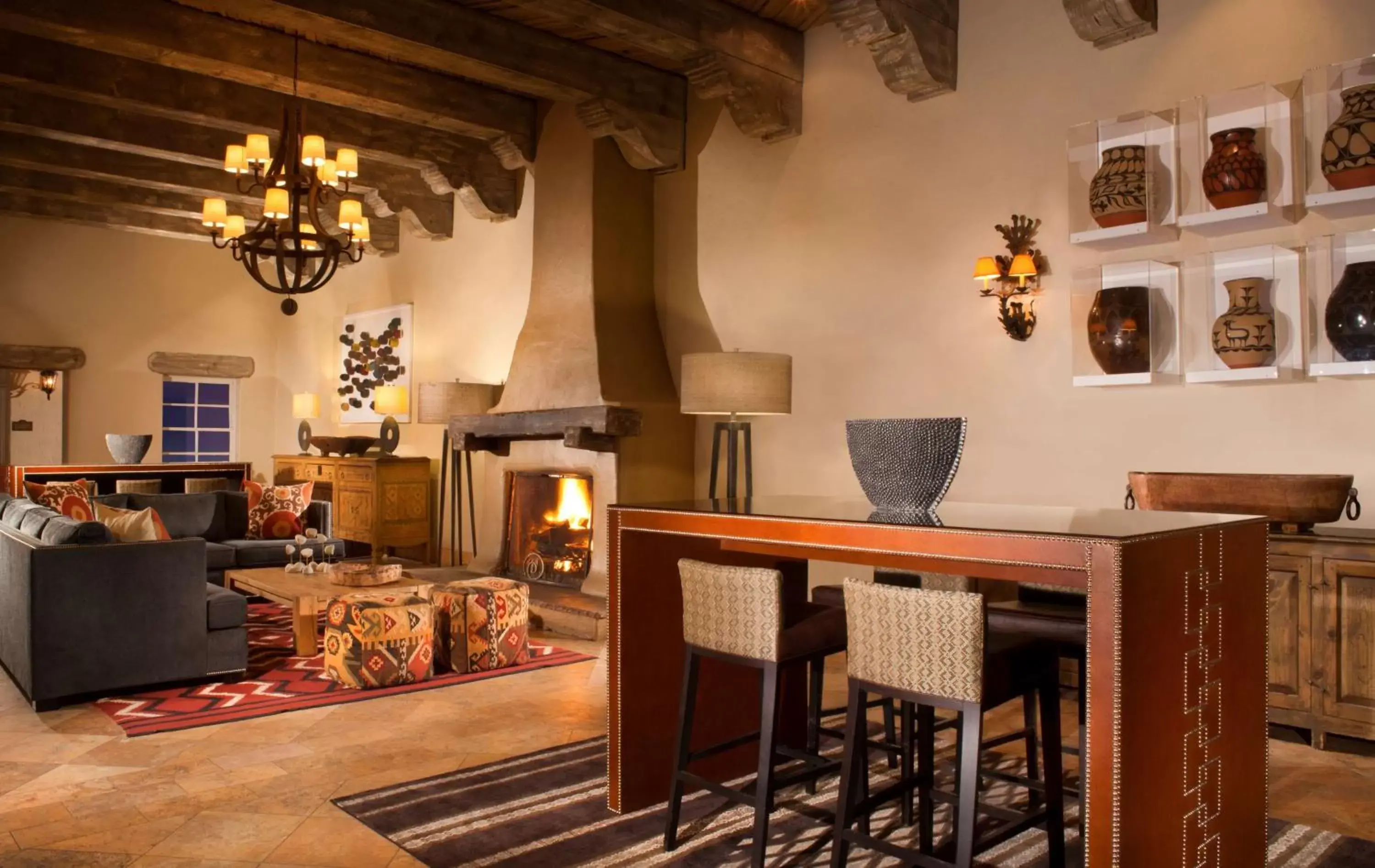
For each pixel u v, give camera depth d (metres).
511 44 5.98
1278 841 2.96
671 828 2.92
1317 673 3.80
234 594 4.98
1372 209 4.04
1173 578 2.31
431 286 9.33
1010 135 5.18
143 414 10.66
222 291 11.20
